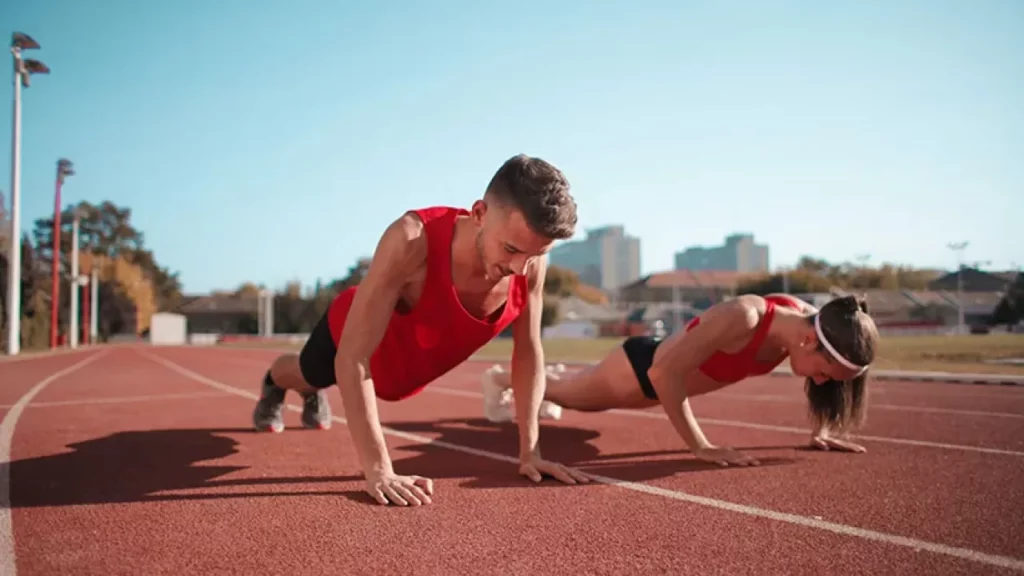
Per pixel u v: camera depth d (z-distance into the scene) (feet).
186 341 239.09
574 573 6.78
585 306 273.33
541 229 8.20
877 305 209.26
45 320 121.60
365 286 9.70
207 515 8.91
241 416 19.88
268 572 6.83
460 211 10.22
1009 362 48.24
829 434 14.64
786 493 10.18
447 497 9.90
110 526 8.43
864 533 8.11
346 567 6.96
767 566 6.99
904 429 17.12
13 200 80.53
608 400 15.69
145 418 19.35
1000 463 12.56
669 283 285.64
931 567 6.98
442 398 26.12
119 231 315.37
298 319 282.97
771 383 33.24
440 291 9.98
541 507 9.33
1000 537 7.97
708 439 15.71
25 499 9.78
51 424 17.97
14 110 79.25
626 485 10.75
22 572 6.83
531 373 11.53
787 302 13.99
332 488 10.45
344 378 9.83
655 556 7.29
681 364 12.82
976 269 250.16
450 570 6.86
